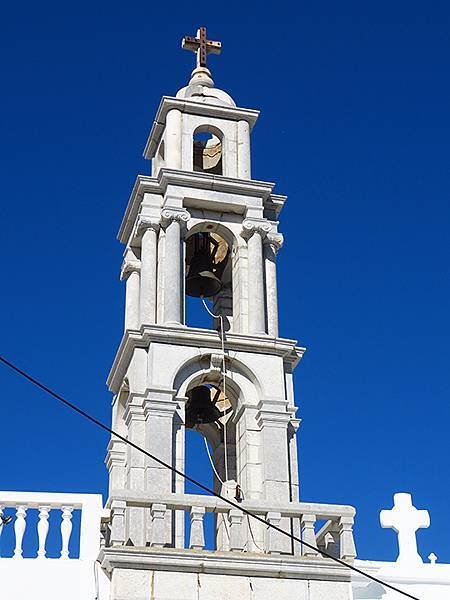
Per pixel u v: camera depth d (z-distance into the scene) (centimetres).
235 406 3094
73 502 2816
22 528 2775
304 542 2700
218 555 2631
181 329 3066
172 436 2944
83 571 2728
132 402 3006
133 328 3225
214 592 2602
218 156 3519
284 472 2950
